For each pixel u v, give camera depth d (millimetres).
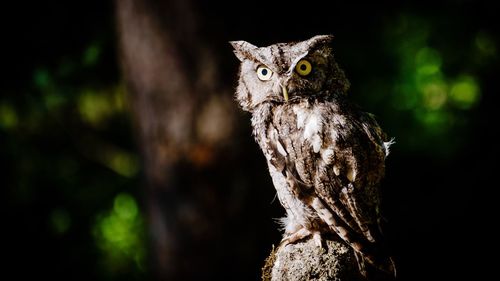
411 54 13992
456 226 13680
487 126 13734
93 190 15141
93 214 15031
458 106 14031
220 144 9797
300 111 6004
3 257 14516
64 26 13023
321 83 6164
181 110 9945
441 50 13977
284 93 6055
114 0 10773
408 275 13117
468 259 13406
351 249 5570
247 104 6711
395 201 13734
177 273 10086
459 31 13789
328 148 5695
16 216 14562
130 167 15133
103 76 13703
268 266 6031
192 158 9891
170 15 9898
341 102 6148
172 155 10000
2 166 14258
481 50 14055
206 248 9852
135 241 14875
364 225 5551
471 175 13773
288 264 5492
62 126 14656
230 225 9773
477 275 13328
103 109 14680
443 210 13750
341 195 5629
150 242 10758
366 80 13406
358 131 5789
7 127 13898
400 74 13664
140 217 14805
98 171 15242
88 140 15000
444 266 13336
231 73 9883
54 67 13227
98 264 15008
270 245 9820
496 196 13578
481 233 13547
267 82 6312
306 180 5770
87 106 14477
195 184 9891
